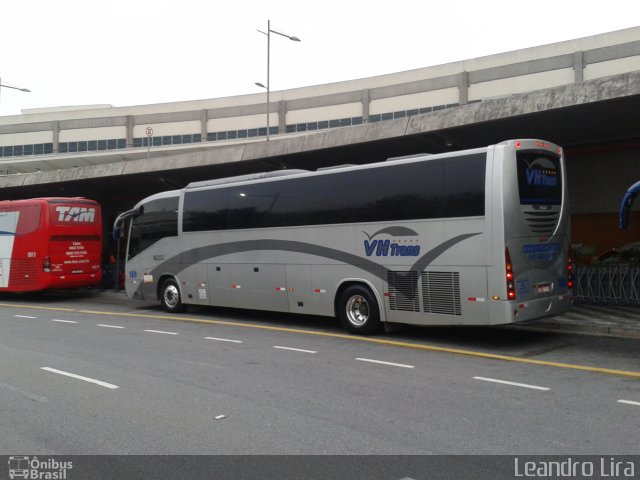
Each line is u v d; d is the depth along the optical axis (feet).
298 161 61.31
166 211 51.85
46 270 60.90
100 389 24.03
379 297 35.53
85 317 49.06
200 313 50.78
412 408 20.75
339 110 184.14
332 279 38.24
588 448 16.56
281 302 41.63
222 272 46.21
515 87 153.17
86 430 18.84
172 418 19.98
